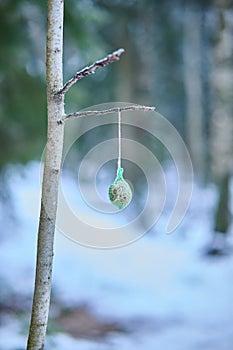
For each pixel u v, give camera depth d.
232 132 8.06
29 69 5.61
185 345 4.59
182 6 8.86
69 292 6.39
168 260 7.84
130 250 8.15
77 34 5.30
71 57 6.80
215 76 8.09
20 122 5.55
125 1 8.30
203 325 5.30
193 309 5.93
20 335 4.09
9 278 6.14
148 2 8.59
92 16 5.27
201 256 8.14
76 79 1.42
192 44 10.38
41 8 4.82
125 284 6.84
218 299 6.32
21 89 5.51
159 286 6.85
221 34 8.00
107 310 5.83
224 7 7.93
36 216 8.53
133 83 9.78
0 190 7.06
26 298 5.61
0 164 5.67
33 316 1.47
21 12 5.17
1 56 5.27
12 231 7.76
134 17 9.02
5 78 5.45
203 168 10.35
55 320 5.21
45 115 5.54
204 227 9.24
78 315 5.52
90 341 4.48
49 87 1.45
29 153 5.55
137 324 5.35
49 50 1.44
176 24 10.00
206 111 10.95
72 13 5.05
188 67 10.61
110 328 5.14
